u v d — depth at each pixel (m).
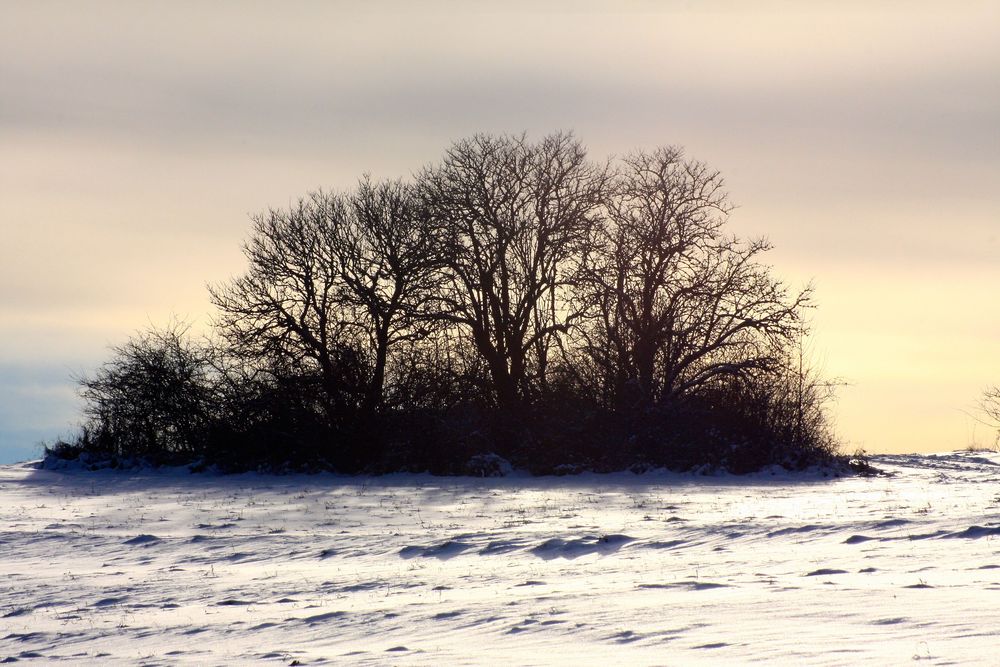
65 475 87.25
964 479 72.69
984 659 14.07
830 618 18.72
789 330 86.75
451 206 87.75
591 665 15.80
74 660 20.62
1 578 34.62
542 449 86.12
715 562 30.05
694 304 87.44
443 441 85.44
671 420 85.19
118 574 34.84
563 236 87.56
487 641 19.31
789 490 65.56
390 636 20.89
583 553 34.84
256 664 18.67
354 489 71.50
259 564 36.19
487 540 38.16
